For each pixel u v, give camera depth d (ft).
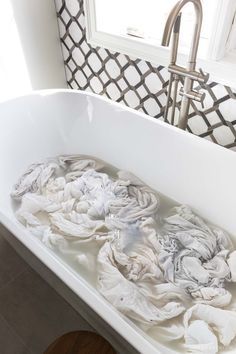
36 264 3.47
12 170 5.20
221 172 4.18
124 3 5.23
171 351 2.98
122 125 5.07
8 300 4.30
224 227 4.39
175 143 4.51
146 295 3.49
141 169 5.15
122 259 3.85
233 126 4.62
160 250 4.01
